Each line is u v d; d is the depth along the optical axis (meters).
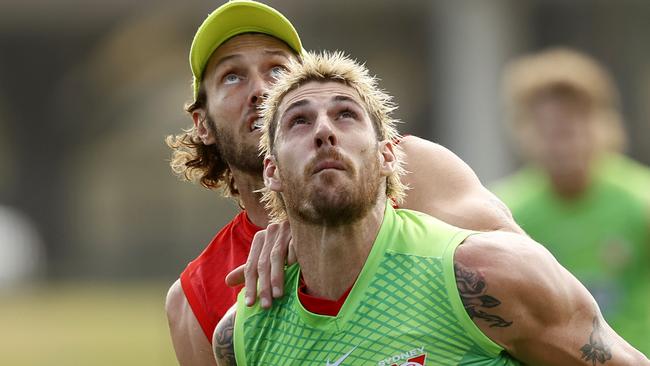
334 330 13.12
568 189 27.22
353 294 13.14
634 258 27.06
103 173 133.00
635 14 107.69
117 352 53.03
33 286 109.56
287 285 13.70
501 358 13.05
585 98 27.28
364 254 13.19
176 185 131.50
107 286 107.00
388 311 13.01
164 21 116.69
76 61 124.31
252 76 16.50
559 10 106.31
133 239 130.38
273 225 14.25
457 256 13.06
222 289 16.36
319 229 13.09
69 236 130.75
